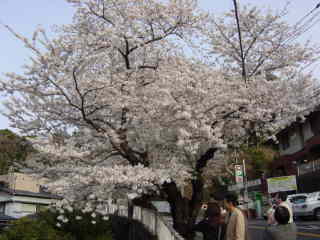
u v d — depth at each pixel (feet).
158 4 32.09
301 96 35.09
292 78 36.17
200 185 34.68
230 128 34.68
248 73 39.52
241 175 51.55
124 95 29.09
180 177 29.22
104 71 32.12
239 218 18.07
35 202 76.59
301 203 66.33
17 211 72.49
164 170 27.17
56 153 26.20
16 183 77.46
